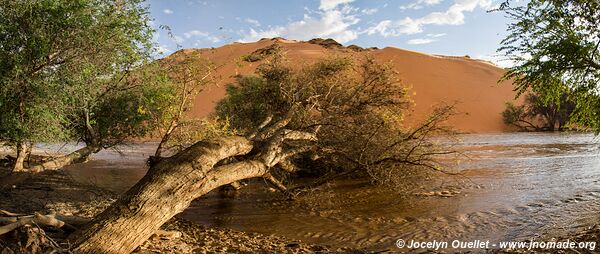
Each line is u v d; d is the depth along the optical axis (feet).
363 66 46.03
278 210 34.27
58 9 25.55
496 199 35.78
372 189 41.75
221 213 33.58
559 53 24.72
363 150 35.76
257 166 26.35
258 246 23.41
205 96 151.94
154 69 35.68
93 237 16.53
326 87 44.04
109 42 28.94
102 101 35.04
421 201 36.09
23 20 25.43
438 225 28.30
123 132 42.57
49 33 26.32
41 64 26.91
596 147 81.25
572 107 156.76
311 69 46.19
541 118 171.32
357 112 42.63
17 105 27.04
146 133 43.62
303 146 34.68
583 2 24.40
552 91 27.48
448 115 35.50
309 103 41.57
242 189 43.45
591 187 39.75
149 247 19.83
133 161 71.36
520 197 36.22
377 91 45.19
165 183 19.26
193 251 21.06
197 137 37.93
